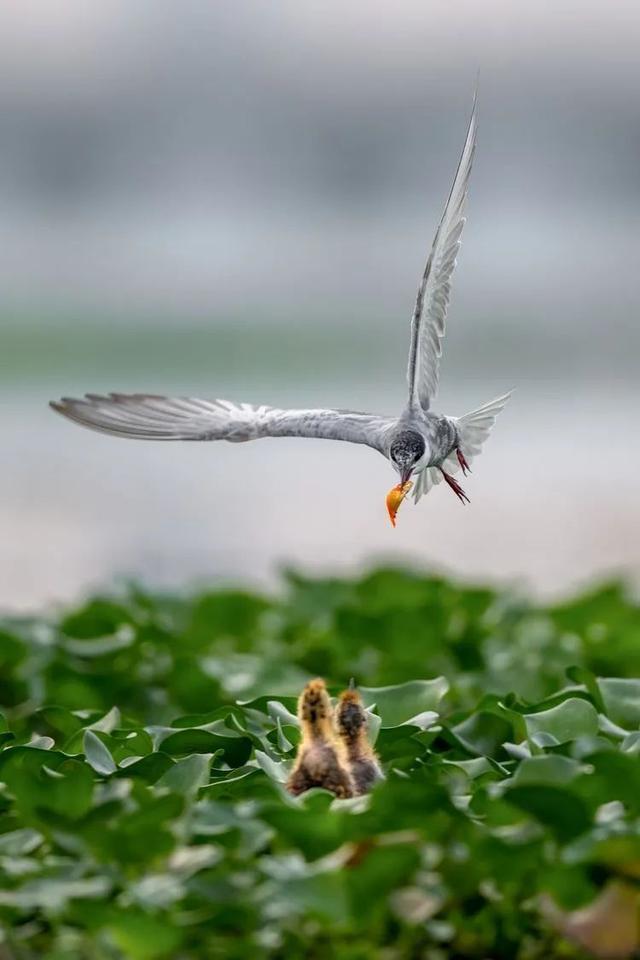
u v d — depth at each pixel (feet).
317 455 151.53
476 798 28.32
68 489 129.29
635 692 37.24
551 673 45.73
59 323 307.58
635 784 28.58
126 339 290.56
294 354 282.77
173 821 27.68
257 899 25.98
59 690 43.45
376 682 45.47
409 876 26.03
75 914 25.76
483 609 54.75
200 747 33.45
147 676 45.75
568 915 26.71
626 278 372.38
